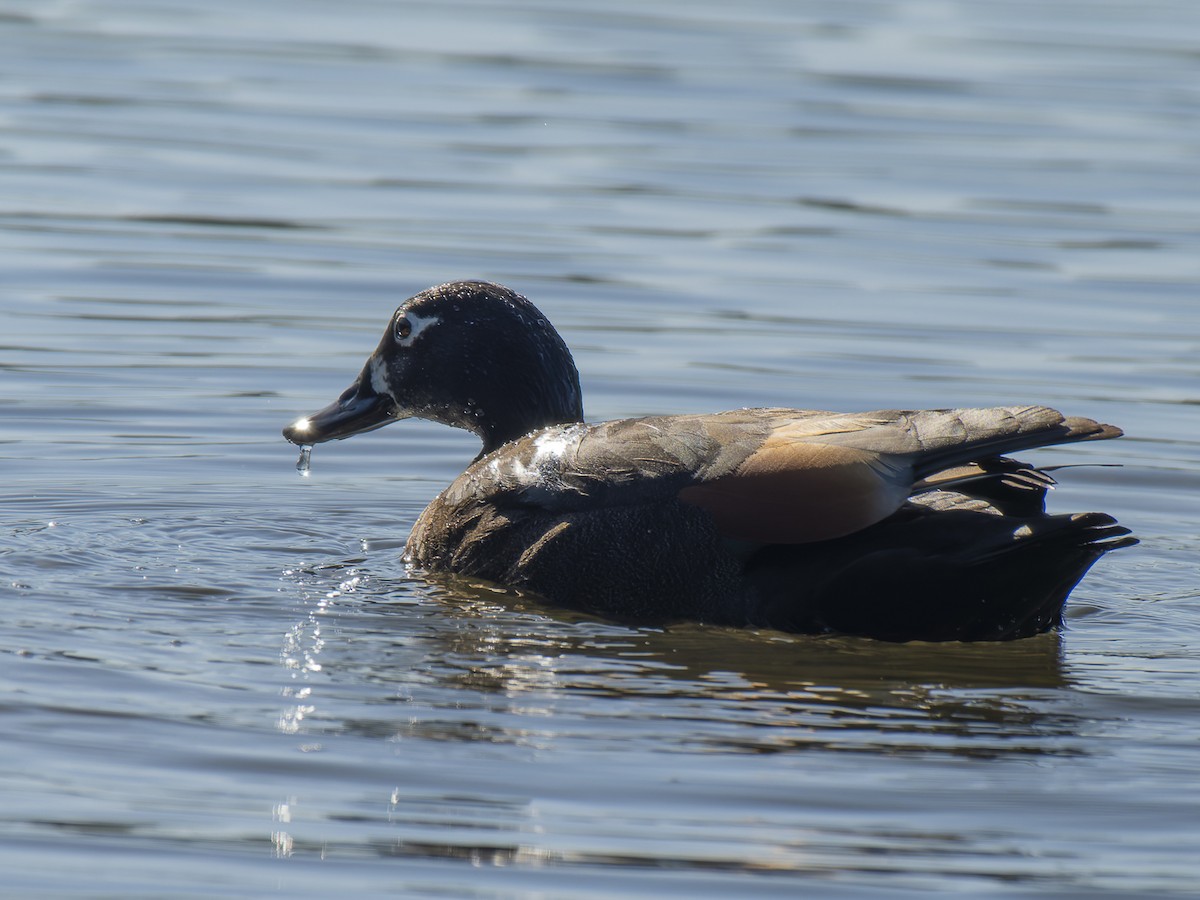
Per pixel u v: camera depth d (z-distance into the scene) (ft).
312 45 101.65
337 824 25.25
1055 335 59.26
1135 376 55.31
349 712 28.99
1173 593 37.78
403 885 23.86
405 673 30.94
